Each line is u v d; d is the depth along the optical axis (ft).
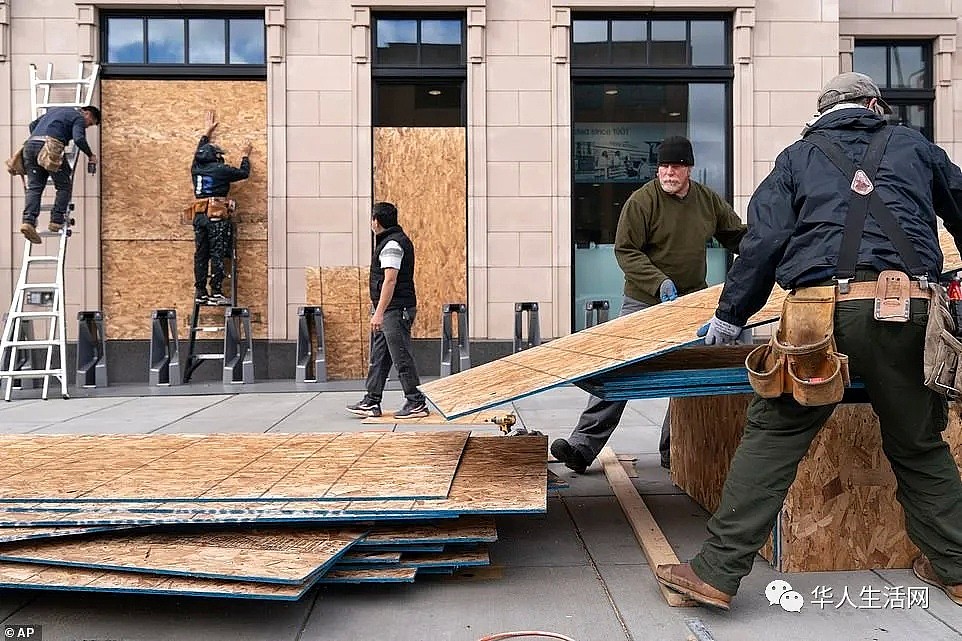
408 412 24.03
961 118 37.91
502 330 35.35
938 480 9.55
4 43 34.19
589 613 9.55
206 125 35.37
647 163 36.42
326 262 35.17
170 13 35.42
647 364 12.64
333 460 13.09
